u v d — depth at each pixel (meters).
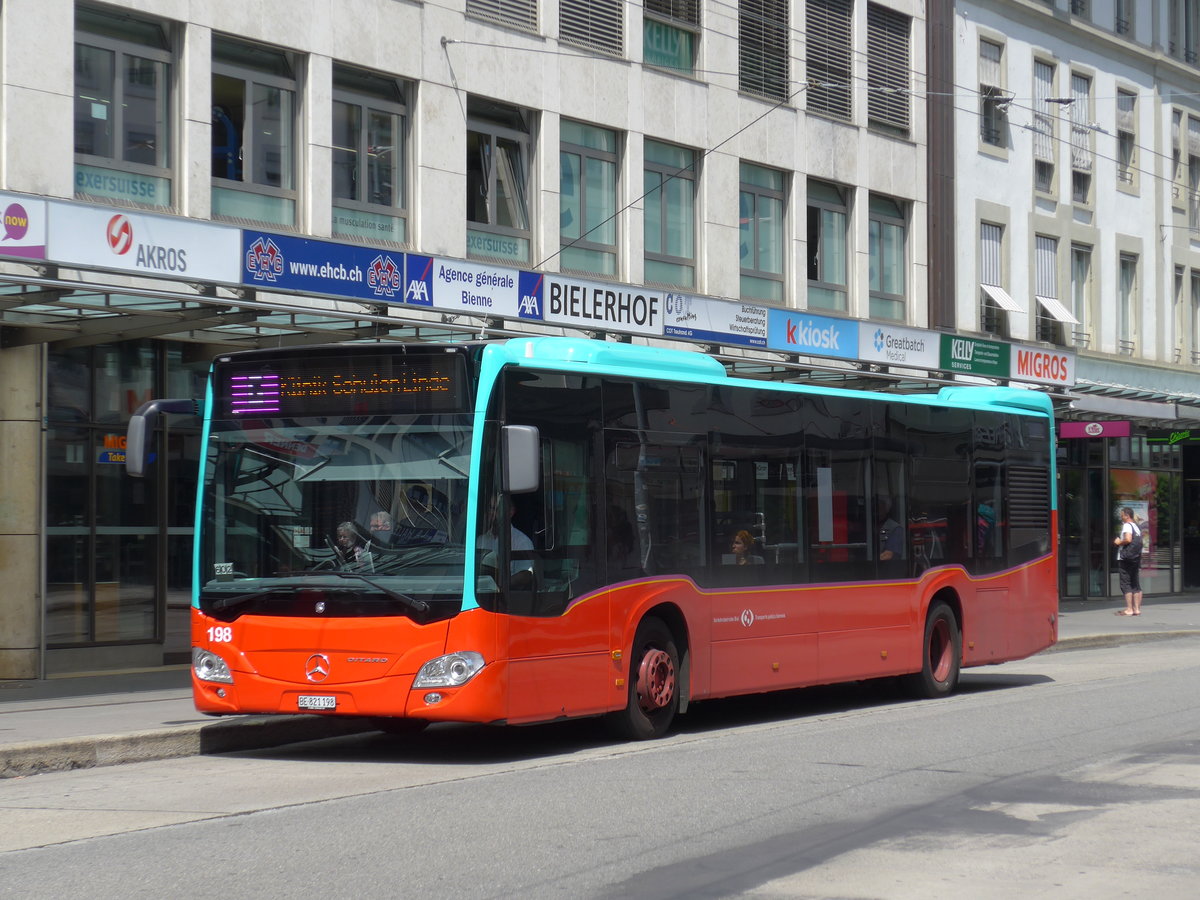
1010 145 34.00
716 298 22.58
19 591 17.38
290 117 19.97
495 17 22.64
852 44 29.72
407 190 21.31
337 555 11.29
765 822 8.62
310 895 6.86
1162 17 39.50
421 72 21.30
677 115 25.64
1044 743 11.99
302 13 19.80
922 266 31.27
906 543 15.80
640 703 12.52
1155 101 39.31
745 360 23.20
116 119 17.95
